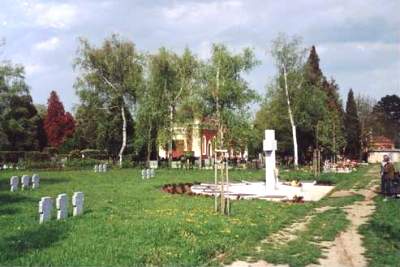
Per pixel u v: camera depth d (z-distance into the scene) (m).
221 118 70.88
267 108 78.12
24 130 92.44
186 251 13.45
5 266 11.29
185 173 59.22
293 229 18.41
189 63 75.12
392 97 155.25
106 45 73.31
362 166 93.69
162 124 74.12
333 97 99.31
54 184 38.72
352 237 16.69
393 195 30.59
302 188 39.09
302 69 75.31
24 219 18.72
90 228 16.38
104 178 47.44
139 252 12.92
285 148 86.31
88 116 79.12
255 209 23.75
